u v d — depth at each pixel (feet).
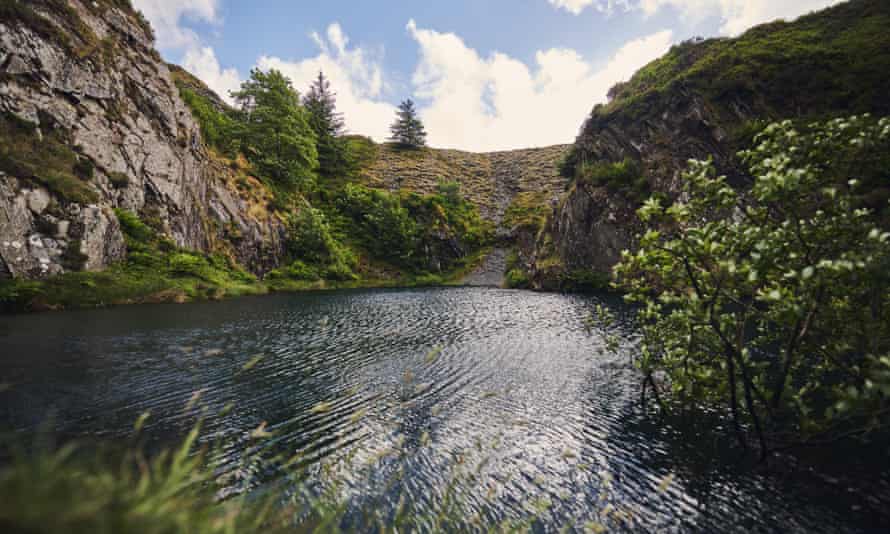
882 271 15.51
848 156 18.74
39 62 100.12
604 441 26.50
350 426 28.96
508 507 19.39
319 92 363.56
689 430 27.73
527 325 75.72
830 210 19.17
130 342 54.70
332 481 21.24
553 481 21.76
